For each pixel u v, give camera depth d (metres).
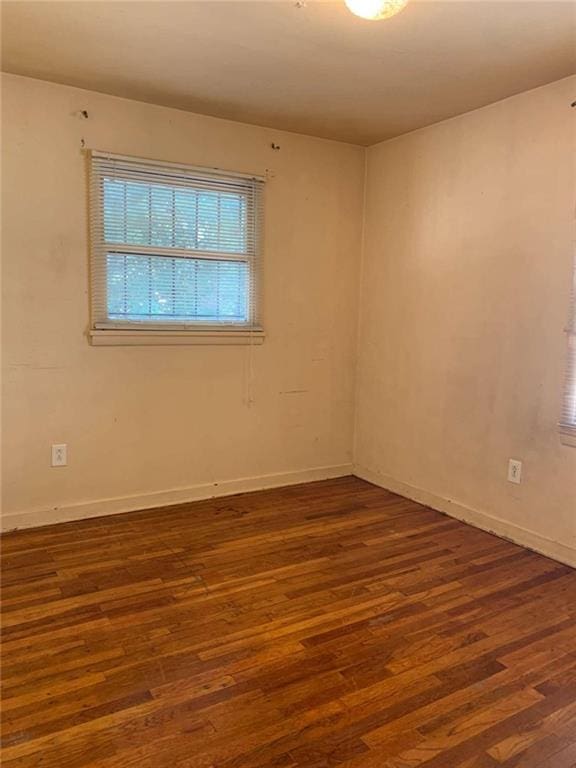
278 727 1.63
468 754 1.55
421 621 2.21
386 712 1.71
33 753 1.52
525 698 1.79
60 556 2.71
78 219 3.00
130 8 2.08
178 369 3.40
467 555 2.83
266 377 3.73
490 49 2.36
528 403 2.91
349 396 4.12
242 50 2.42
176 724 1.64
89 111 2.96
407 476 3.71
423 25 2.16
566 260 2.69
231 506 3.46
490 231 3.06
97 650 1.98
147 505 3.39
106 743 1.56
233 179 3.41
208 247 3.39
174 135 3.21
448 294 3.34
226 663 1.92
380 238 3.85
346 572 2.62
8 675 1.84
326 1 2.00
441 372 3.42
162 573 2.57
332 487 3.90
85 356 3.11
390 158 3.72
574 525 2.72
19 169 2.84
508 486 3.03
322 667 1.91
